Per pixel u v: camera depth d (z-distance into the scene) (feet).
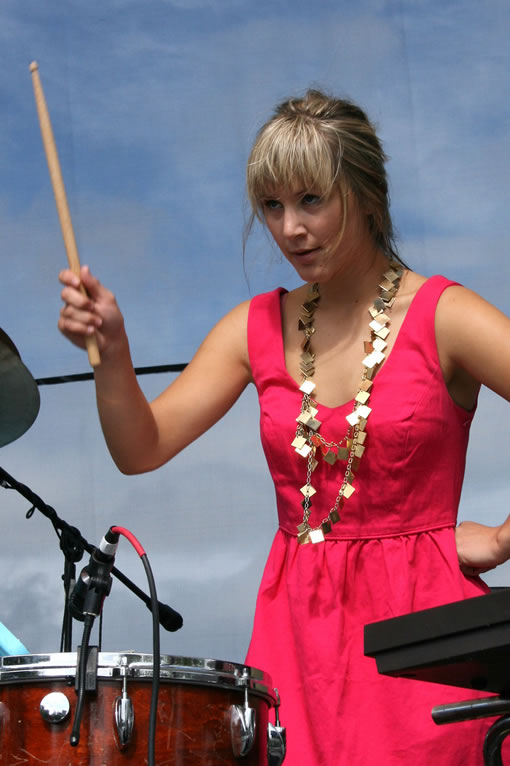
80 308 10.87
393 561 11.69
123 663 9.78
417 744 11.12
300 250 11.90
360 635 11.62
